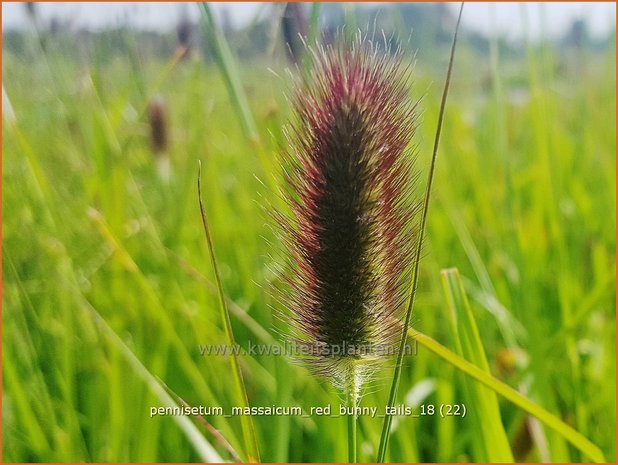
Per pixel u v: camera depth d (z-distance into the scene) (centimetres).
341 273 13
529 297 24
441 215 36
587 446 14
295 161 13
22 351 25
